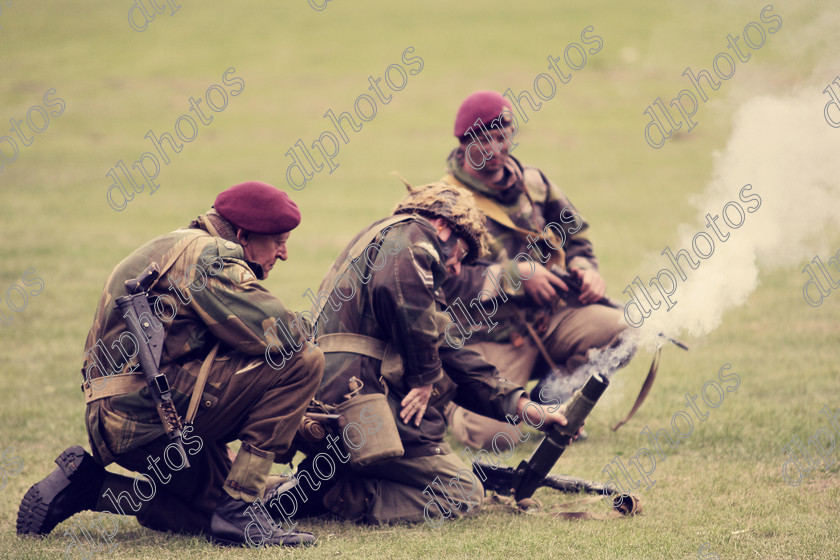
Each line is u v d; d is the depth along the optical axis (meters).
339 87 77.44
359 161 58.91
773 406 18.61
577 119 68.31
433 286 13.24
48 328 26.52
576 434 13.51
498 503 13.83
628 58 82.62
